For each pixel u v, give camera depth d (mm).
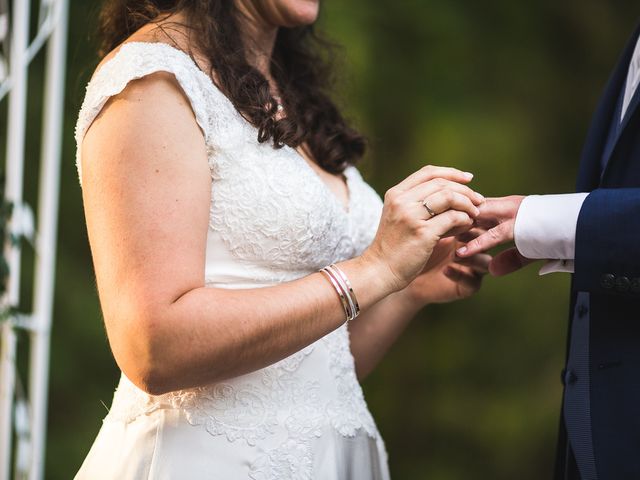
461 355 6824
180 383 1729
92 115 1807
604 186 1998
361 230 2219
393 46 6609
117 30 2141
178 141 1777
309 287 1803
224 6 2072
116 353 1738
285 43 2434
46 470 5625
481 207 2023
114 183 1740
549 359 6754
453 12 6762
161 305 1691
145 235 1714
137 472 1885
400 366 6887
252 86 1962
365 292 1821
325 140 2258
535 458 6574
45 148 2844
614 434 1901
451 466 6676
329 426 1982
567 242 1935
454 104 6723
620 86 2186
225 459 1862
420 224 1843
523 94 6957
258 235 1897
